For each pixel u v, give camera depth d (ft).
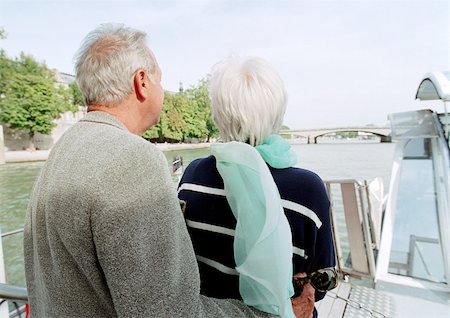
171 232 2.29
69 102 158.81
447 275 8.84
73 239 2.20
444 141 11.74
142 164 2.32
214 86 3.33
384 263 9.72
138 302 2.11
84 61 2.88
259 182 2.72
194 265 2.43
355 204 9.45
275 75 3.21
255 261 2.57
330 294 8.45
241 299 3.05
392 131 13.43
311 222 2.87
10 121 140.36
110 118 2.76
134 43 2.95
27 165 113.91
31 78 145.18
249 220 2.70
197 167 3.55
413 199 11.20
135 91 2.96
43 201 2.50
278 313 2.74
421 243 9.97
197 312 2.32
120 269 2.09
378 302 8.02
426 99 13.84
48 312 2.49
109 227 2.10
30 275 2.90
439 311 7.55
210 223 3.18
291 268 2.64
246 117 3.12
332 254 3.08
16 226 48.34
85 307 2.31
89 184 2.19
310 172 3.06
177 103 136.36
